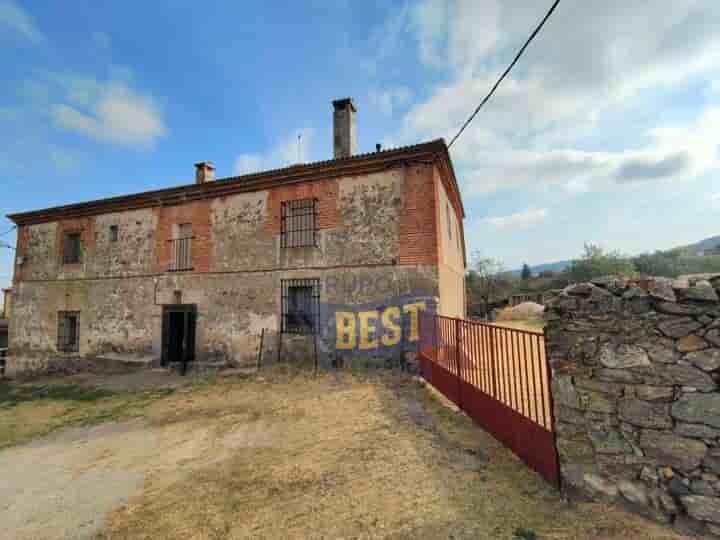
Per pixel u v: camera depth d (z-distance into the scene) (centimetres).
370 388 656
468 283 3181
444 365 576
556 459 289
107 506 338
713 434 220
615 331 258
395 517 273
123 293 1141
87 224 1239
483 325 436
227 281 995
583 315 275
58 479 411
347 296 850
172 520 297
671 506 230
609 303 262
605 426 260
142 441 510
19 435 593
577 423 273
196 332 1018
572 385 278
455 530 251
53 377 1131
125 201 1152
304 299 914
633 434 248
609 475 256
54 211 1277
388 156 827
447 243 1000
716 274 228
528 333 329
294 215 948
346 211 873
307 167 897
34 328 1273
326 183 902
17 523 323
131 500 343
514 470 328
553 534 237
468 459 358
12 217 1344
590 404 267
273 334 923
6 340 1730
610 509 251
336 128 1032
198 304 1024
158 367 1038
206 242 1037
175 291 1062
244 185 991
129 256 1150
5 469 457
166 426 564
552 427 293
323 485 332
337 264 867
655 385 240
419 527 258
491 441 396
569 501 272
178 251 1088
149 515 310
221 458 422
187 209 1079
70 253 1277
